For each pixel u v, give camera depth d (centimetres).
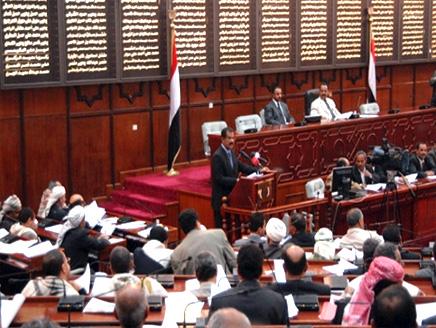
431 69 2383
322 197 1393
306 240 995
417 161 1562
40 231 1188
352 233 1011
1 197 1530
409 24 2264
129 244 1174
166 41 1748
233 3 1862
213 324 388
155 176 1700
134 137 1734
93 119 1661
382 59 2220
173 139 1698
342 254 937
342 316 616
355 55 2145
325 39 2067
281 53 1973
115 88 1695
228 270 885
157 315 642
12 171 1545
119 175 1708
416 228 1482
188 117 1828
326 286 688
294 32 1992
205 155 1789
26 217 1154
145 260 875
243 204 1320
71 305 648
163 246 962
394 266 596
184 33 1789
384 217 1423
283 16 1962
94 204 1271
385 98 2284
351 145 1650
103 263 1113
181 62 1791
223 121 1866
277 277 796
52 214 1271
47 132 1591
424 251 937
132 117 1728
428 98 2378
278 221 960
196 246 877
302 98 2073
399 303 428
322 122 1606
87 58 1622
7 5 1498
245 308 586
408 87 2341
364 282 601
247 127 1678
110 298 676
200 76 1812
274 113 1683
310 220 1293
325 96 1717
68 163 1625
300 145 1542
